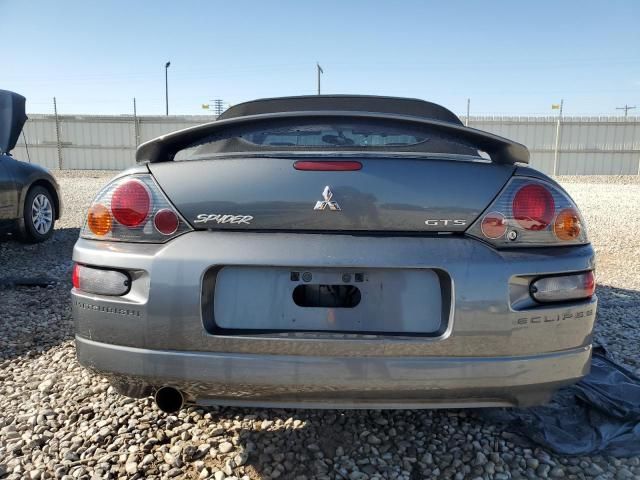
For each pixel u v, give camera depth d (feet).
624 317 12.25
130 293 5.47
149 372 5.39
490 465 6.38
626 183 69.31
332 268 5.36
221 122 5.66
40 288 14.49
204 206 5.42
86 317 5.64
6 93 17.84
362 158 5.45
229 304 5.48
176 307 5.31
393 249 5.29
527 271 5.32
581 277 5.56
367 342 5.22
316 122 5.77
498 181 5.49
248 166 5.46
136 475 6.19
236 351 5.30
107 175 73.97
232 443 6.82
